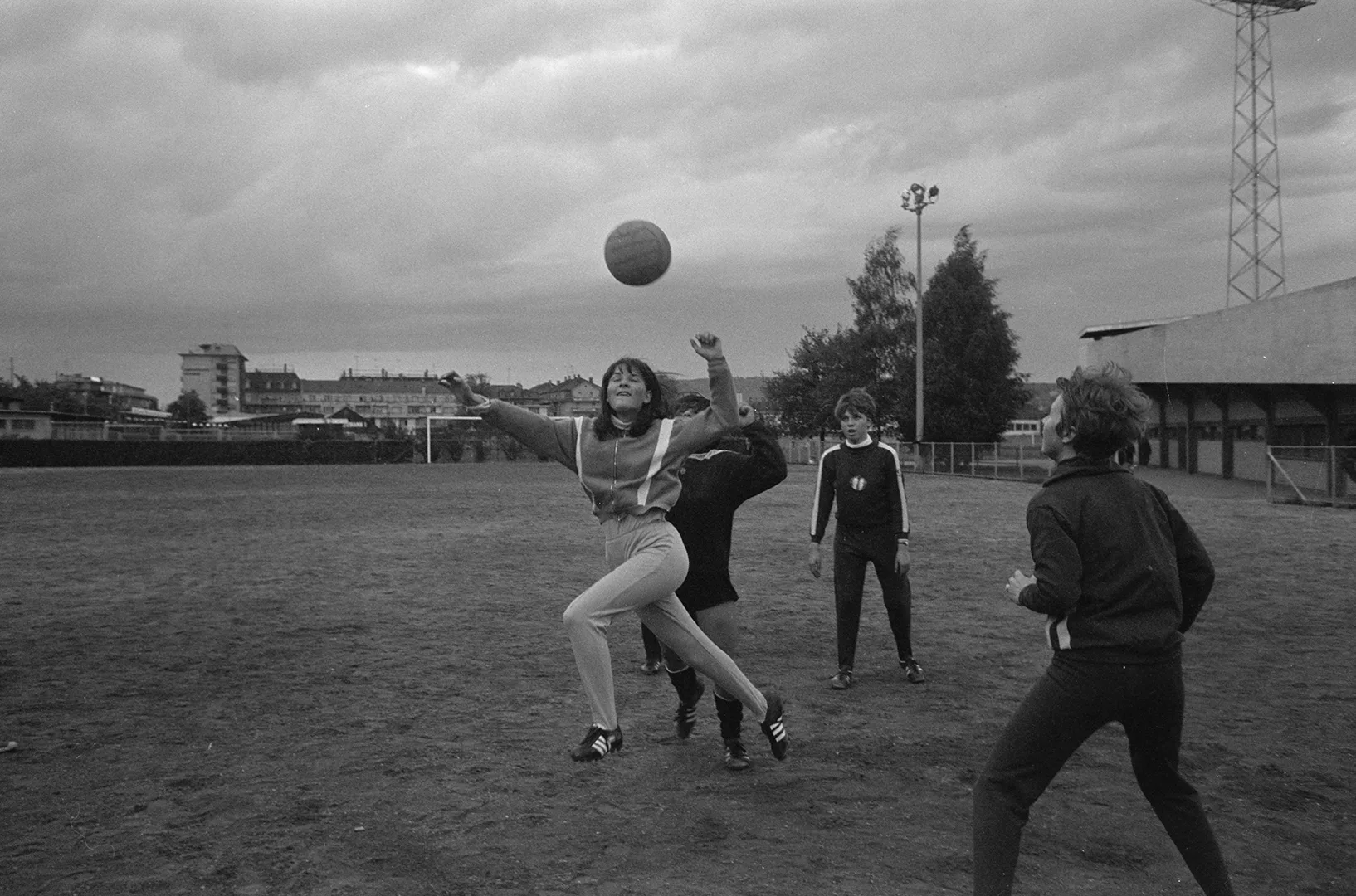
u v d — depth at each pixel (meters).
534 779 4.86
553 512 23.81
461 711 6.18
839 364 60.31
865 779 4.85
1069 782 4.79
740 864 3.81
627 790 4.70
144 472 54.84
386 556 14.82
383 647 8.16
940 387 53.25
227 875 3.71
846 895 3.54
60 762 5.14
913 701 6.40
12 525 20.06
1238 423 37.06
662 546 4.27
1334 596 10.57
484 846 4.00
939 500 27.33
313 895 3.54
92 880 3.67
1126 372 3.17
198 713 6.11
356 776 4.91
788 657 7.77
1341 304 25.47
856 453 6.77
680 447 4.26
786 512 23.73
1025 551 15.11
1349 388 28.12
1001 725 5.82
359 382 173.25
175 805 4.49
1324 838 4.13
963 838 4.09
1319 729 5.70
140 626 9.09
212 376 163.12
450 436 85.12
